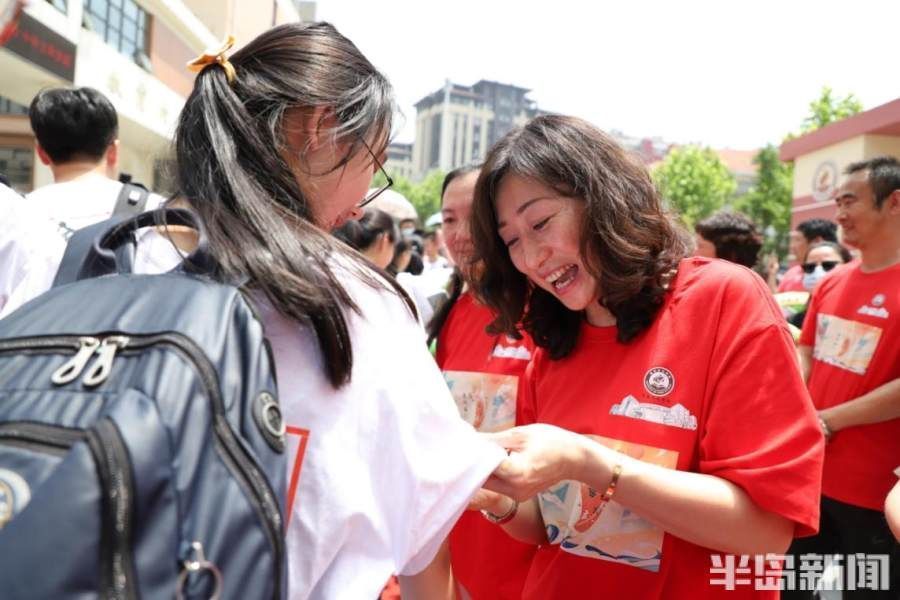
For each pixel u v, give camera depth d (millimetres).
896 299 2826
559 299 1483
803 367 3260
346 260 925
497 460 998
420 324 996
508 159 1384
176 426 659
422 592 1068
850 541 2787
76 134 2527
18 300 1986
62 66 8734
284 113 944
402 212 4578
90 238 985
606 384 1440
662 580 1346
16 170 10094
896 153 17562
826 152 19125
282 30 997
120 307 774
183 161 932
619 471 1222
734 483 1241
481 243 1535
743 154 77000
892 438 2725
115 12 11312
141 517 602
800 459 1207
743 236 3547
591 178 1329
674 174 41812
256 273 812
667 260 1396
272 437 723
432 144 109250
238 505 668
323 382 850
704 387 1335
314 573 825
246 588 655
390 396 890
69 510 579
